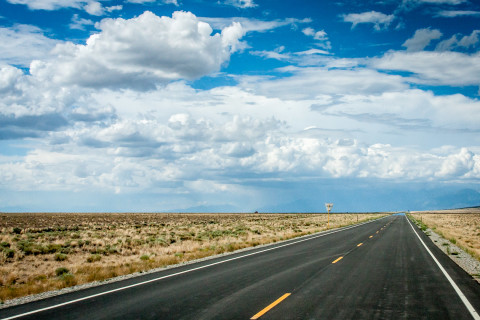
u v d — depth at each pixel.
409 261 15.89
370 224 56.47
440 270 13.45
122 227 48.03
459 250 20.62
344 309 7.91
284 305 8.23
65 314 7.77
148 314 7.62
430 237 30.42
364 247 22.08
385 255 18.09
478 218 89.69
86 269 15.09
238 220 76.56
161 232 38.66
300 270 13.41
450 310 7.88
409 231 38.38
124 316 7.50
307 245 23.61
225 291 9.81
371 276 12.13
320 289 10.02
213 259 17.17
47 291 10.83
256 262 15.72
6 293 10.20
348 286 10.45
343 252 19.42
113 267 15.34
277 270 13.44
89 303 8.73
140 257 18.92
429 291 9.80
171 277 12.30
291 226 52.69
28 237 31.05
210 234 34.31
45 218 74.31
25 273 15.67
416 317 7.35
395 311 7.78
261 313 7.57
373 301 8.65
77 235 33.06
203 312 7.70
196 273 13.01
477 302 8.61
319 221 71.06
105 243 26.73
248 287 10.32
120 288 10.59
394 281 11.24
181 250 22.05
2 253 19.77
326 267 14.15
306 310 7.81
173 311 7.82
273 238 28.78
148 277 12.45
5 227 45.91
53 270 15.84
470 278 11.82
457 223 61.31
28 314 7.82
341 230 40.69
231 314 7.51
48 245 23.19
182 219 81.06
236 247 22.62
